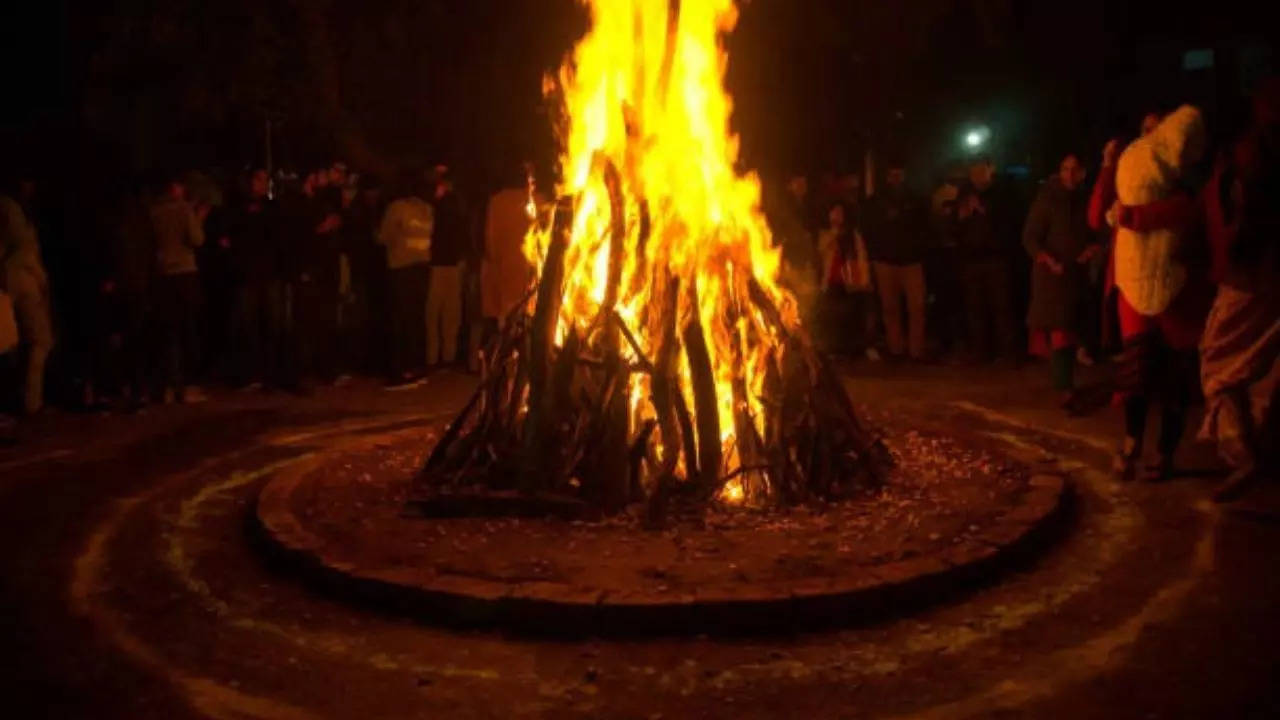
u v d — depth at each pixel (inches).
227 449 345.7
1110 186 292.4
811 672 181.8
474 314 481.7
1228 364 261.7
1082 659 184.4
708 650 190.7
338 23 616.7
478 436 272.1
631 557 224.1
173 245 415.8
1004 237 474.6
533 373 259.3
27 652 195.0
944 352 520.1
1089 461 311.1
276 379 454.6
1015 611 205.0
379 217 507.2
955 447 312.2
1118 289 288.7
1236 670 178.9
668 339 260.7
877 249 498.0
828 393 274.5
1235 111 340.5
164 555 244.8
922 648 190.1
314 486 281.0
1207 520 254.8
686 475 256.5
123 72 588.1
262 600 216.8
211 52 587.2
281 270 442.3
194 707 173.6
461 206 481.4
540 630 197.9
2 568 237.8
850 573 208.2
